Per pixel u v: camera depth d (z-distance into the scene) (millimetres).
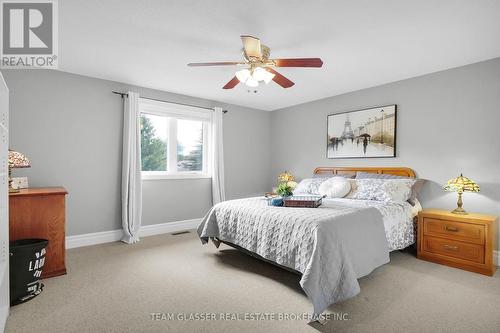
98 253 3238
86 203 3568
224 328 1771
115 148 3789
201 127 4758
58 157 3359
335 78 3598
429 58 2936
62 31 2352
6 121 1984
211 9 2025
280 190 3158
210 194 4805
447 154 3271
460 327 1776
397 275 2617
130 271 2703
